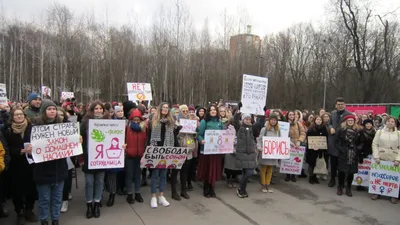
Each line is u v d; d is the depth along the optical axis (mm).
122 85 40625
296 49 44719
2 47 41500
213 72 39406
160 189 6098
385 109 16109
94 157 5285
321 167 8117
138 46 41156
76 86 41906
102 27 41469
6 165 4531
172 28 37531
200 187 7621
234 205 6246
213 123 6691
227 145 6684
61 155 4641
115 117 6914
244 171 6738
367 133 7410
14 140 4777
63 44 38844
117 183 6758
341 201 6703
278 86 44500
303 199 6781
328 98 37625
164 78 36781
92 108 5457
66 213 5562
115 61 40625
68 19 39906
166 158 5844
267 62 44094
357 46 27359
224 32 39719
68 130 4734
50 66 39812
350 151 6961
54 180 4598
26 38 43031
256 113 8586
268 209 6059
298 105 43531
